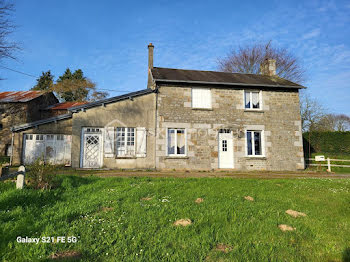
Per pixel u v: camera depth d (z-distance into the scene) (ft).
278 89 53.52
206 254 12.30
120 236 13.80
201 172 45.27
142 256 11.75
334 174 46.39
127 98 47.37
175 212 18.16
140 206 19.33
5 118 63.57
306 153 73.10
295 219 17.71
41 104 72.49
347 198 24.03
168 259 11.66
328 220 17.87
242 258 11.94
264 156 50.75
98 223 15.72
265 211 19.04
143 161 46.57
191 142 48.47
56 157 50.47
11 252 11.84
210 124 49.62
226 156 49.80
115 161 45.68
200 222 16.15
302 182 31.81
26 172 24.82
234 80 53.52
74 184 26.53
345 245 13.83
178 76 51.57
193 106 49.90
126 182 28.25
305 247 13.58
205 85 50.72
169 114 48.39
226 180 31.22
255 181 31.32
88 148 45.55
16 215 16.56
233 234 14.65
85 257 11.65
